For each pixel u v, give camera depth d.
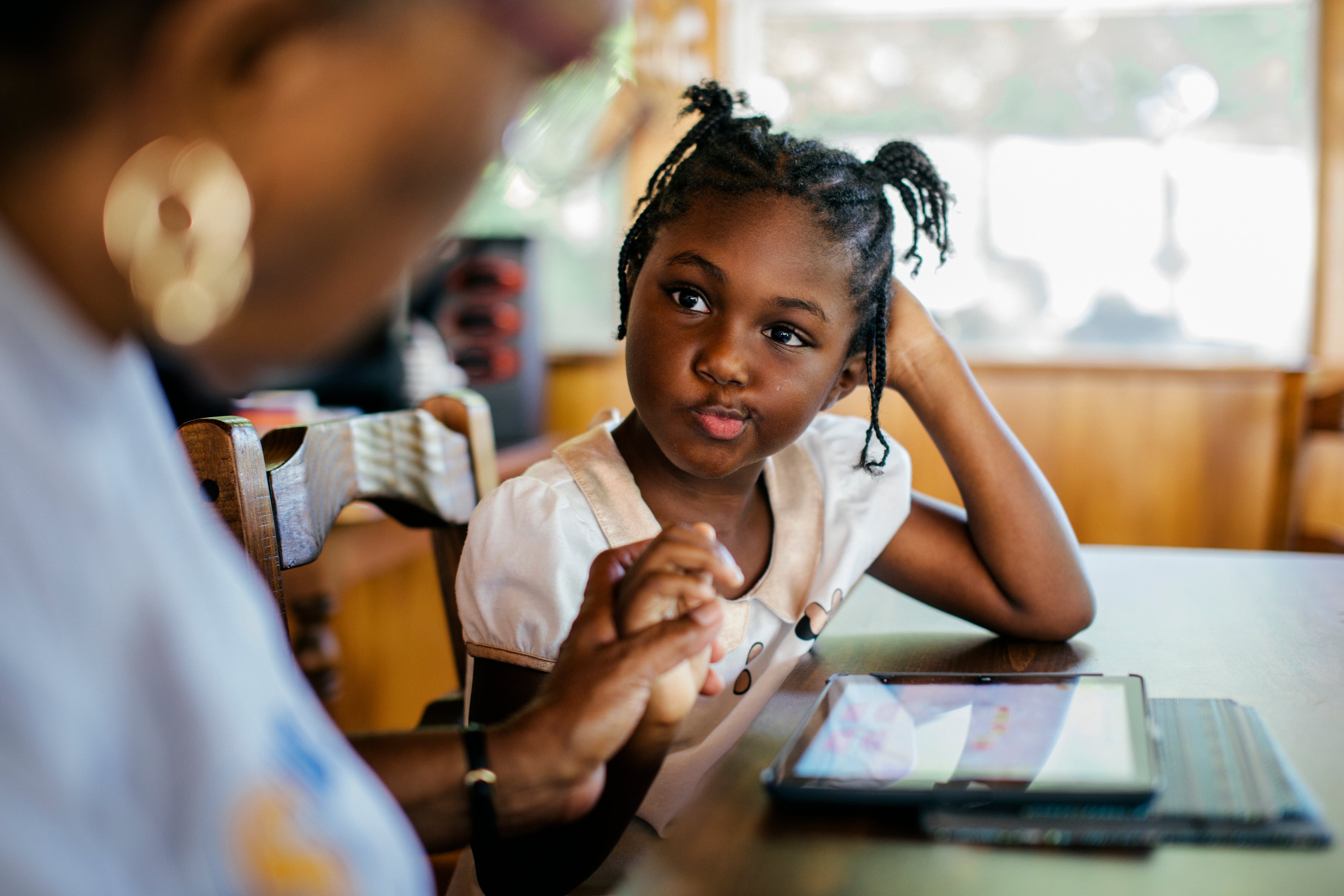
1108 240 2.92
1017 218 2.95
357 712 2.26
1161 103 2.86
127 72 0.25
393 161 0.27
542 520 0.74
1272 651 0.77
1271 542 2.39
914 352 0.86
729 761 0.55
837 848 0.45
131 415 0.34
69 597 0.28
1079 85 2.88
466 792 0.54
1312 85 2.79
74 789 0.26
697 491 0.79
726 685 0.78
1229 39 2.81
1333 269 2.81
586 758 0.54
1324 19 2.75
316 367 0.32
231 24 0.25
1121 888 0.41
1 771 0.25
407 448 0.92
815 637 0.81
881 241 0.76
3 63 0.25
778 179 0.70
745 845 0.45
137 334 0.29
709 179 0.71
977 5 2.91
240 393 0.32
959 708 0.57
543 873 0.61
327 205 0.27
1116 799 0.46
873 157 0.88
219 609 0.36
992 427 0.86
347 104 0.26
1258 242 2.86
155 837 0.30
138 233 0.26
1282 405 2.36
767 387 0.69
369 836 0.35
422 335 2.35
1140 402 2.88
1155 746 0.51
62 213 0.26
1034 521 0.84
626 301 0.83
